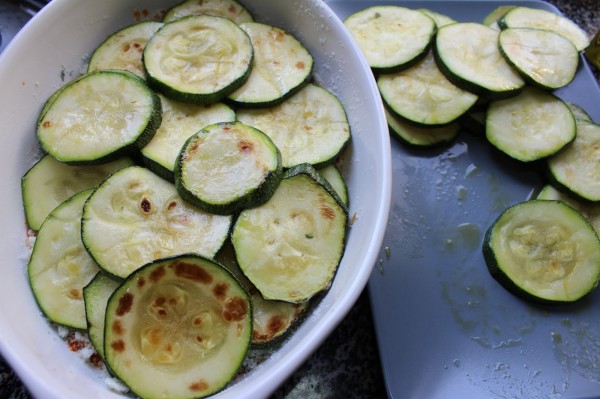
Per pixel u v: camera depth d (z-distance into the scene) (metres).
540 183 0.41
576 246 0.38
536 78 0.42
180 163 0.33
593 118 0.43
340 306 0.30
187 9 0.39
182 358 0.30
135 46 0.38
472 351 0.36
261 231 0.32
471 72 0.42
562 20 0.46
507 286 0.38
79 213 0.33
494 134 0.42
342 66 0.37
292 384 0.35
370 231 0.32
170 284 0.30
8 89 0.34
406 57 0.42
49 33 0.36
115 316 0.30
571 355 0.36
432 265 0.38
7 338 0.29
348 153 0.36
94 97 0.35
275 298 0.32
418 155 0.42
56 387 0.29
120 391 0.30
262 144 0.33
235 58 0.37
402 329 0.36
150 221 0.33
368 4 0.46
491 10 0.47
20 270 0.33
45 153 0.35
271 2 0.39
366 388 0.36
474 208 0.40
